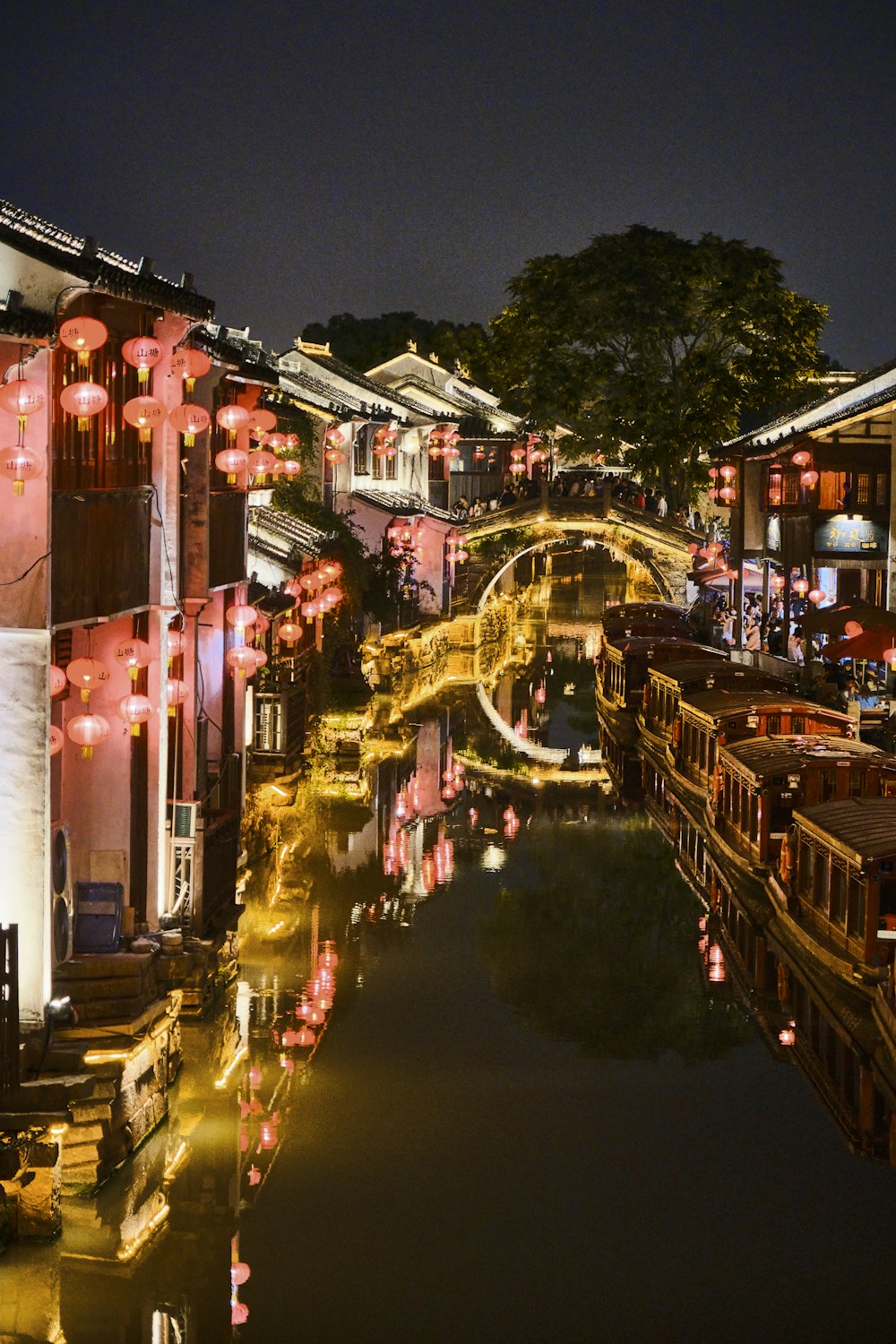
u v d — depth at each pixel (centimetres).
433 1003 1980
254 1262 1295
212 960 1673
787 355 5678
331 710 3538
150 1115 1423
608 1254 1347
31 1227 1213
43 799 1262
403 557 5003
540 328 5862
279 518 3469
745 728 3016
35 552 1248
